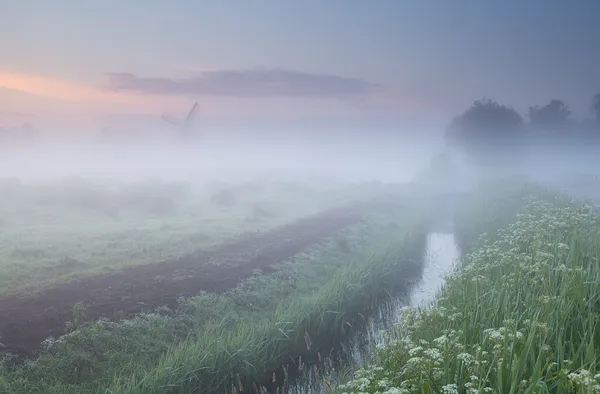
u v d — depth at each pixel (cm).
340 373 1359
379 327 1745
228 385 1258
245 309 1870
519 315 934
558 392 632
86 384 1238
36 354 1338
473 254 1825
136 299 1802
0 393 1130
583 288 962
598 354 734
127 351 1436
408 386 732
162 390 1152
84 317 1574
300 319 1602
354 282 2016
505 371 661
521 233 1767
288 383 1348
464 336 862
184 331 1614
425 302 1966
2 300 1670
